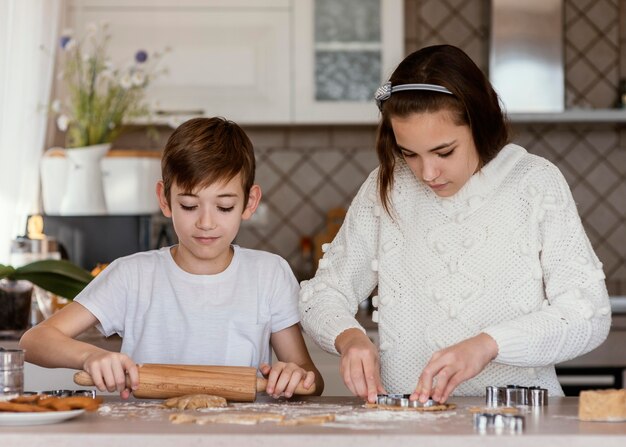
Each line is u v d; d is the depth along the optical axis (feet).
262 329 6.19
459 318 5.69
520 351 5.04
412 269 5.83
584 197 14.10
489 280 5.68
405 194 5.97
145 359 6.10
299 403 5.12
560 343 5.12
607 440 3.84
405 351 5.82
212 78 12.75
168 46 12.66
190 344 6.08
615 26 14.05
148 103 12.56
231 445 3.81
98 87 11.59
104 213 10.97
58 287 8.43
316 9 12.84
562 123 13.82
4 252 9.81
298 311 6.26
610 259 14.07
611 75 14.05
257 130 13.93
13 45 9.88
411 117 5.29
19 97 9.96
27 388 7.45
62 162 11.03
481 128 5.42
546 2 13.08
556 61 13.07
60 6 11.63
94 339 8.55
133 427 4.04
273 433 3.86
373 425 4.13
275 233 13.93
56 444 3.82
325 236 13.53
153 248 11.13
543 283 5.74
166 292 6.15
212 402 4.87
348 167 13.96
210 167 5.64
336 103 12.86
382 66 12.90
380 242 5.96
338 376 8.46
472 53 13.92
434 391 4.80
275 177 13.94
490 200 5.74
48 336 5.59
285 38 12.80
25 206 10.44
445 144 5.32
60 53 11.50
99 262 10.94
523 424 4.01
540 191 5.69
